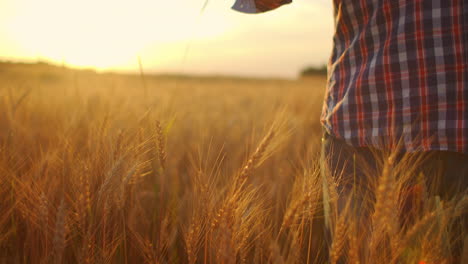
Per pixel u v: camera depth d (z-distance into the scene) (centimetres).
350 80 141
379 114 131
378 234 116
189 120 413
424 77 122
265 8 181
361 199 142
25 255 153
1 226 159
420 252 120
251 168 138
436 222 119
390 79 127
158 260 150
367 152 140
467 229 126
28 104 318
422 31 121
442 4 118
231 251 117
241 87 1362
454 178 126
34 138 247
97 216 148
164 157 167
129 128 191
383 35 130
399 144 118
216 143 295
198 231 138
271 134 142
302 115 488
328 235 151
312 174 139
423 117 122
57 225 126
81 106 312
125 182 146
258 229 143
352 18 142
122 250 164
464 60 117
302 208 132
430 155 128
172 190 213
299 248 131
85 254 132
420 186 131
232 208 130
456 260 129
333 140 152
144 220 175
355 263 117
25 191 165
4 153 183
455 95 118
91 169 158
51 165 184
